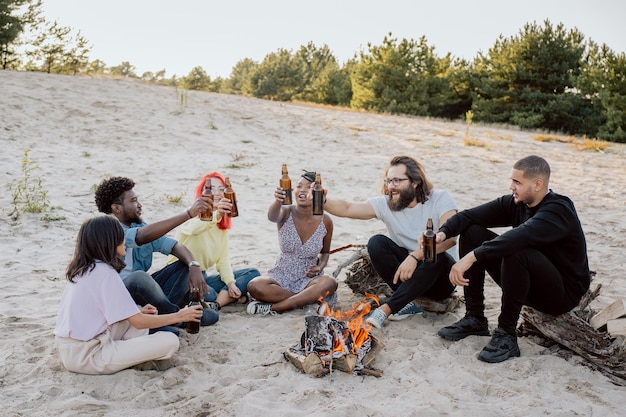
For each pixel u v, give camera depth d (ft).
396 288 16.92
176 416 11.59
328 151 50.49
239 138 52.19
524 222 14.66
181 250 15.60
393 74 107.55
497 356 14.11
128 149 44.27
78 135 46.26
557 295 13.99
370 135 58.39
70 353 12.72
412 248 17.08
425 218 17.01
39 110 50.29
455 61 112.47
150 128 50.78
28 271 20.47
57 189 31.91
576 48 101.91
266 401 12.05
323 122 63.31
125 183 14.97
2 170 34.32
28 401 11.88
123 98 59.00
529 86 102.01
